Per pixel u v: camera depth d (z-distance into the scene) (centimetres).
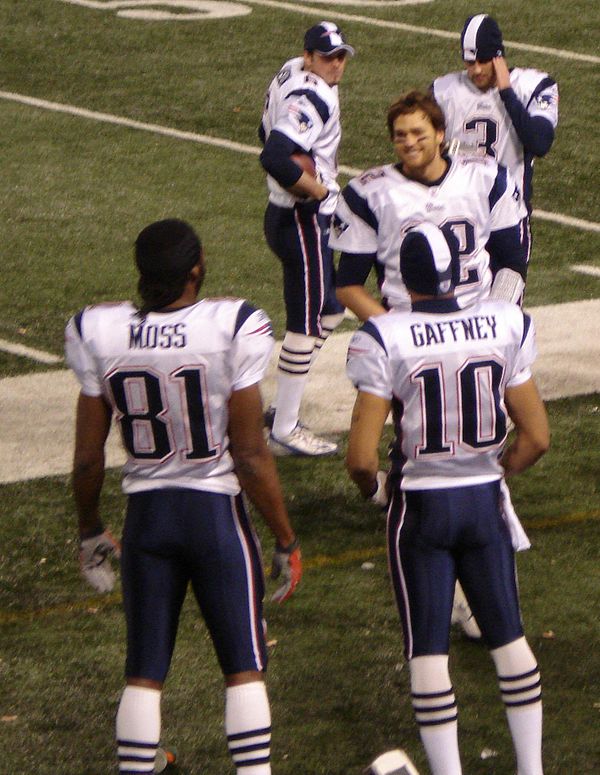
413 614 1531
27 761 1705
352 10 6962
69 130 5197
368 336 1512
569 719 1792
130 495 1515
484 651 1969
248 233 4100
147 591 1497
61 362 3139
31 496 2489
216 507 1495
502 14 6838
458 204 1950
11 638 2008
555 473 2570
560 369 3088
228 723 1480
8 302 3506
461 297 1964
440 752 1523
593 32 6512
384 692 1862
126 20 6819
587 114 5312
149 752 1471
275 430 2697
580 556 2245
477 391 1513
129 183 4581
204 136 5125
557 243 4003
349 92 5578
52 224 4153
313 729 1777
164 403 1469
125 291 3603
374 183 1966
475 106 2512
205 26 6700
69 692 1861
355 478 1544
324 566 2241
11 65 6103
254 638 1498
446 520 1518
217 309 1480
